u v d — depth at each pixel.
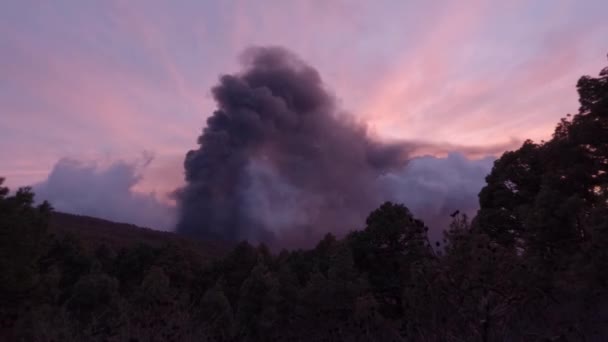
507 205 33.16
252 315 26.59
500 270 4.78
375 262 34.00
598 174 23.83
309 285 20.23
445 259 5.01
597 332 5.68
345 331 7.90
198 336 8.52
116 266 49.09
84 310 18.45
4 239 17.34
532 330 5.11
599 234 13.46
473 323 4.73
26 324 10.13
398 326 5.83
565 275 11.95
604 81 23.72
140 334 8.02
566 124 25.80
